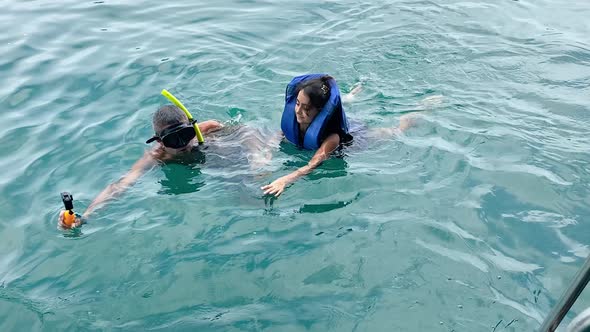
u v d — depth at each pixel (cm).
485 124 497
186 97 562
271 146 480
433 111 521
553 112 521
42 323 310
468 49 657
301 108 450
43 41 684
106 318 312
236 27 722
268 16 757
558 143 469
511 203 394
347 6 789
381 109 530
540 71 604
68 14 765
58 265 350
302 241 363
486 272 333
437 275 331
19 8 789
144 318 311
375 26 723
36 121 518
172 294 327
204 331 300
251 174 438
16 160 462
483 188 409
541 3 814
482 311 306
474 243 356
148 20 747
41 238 373
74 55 648
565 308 171
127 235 372
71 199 365
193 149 457
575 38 693
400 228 370
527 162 440
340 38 689
